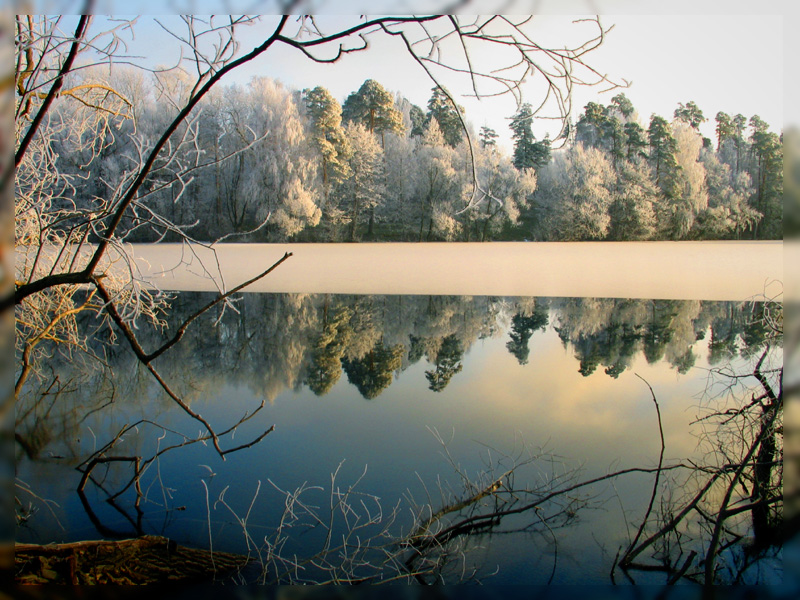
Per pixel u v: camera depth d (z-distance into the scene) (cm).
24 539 317
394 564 304
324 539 329
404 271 1927
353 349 844
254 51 164
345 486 395
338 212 4034
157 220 213
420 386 650
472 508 364
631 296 1342
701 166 4228
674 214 4244
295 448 463
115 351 818
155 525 338
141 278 204
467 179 3753
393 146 4231
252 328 998
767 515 340
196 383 663
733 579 286
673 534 332
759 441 316
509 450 457
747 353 784
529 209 4422
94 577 264
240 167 3422
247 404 586
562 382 662
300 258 2403
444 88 167
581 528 339
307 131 4012
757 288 1438
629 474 407
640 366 731
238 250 2900
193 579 278
